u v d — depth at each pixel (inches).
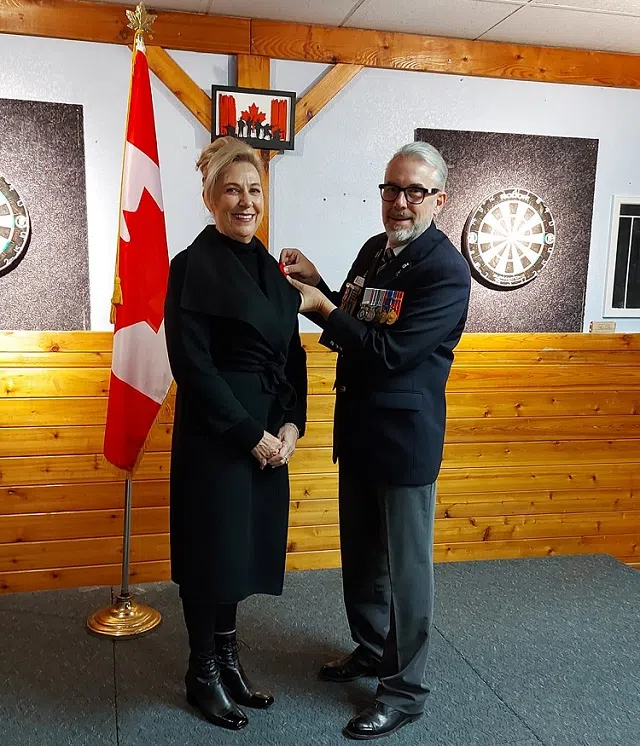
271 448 69.8
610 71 117.4
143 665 87.7
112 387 90.6
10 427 104.2
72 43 99.4
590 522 128.3
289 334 72.8
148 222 89.4
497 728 77.5
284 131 105.7
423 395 75.2
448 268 73.0
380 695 77.3
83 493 107.9
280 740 74.1
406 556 75.0
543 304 121.6
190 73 104.3
